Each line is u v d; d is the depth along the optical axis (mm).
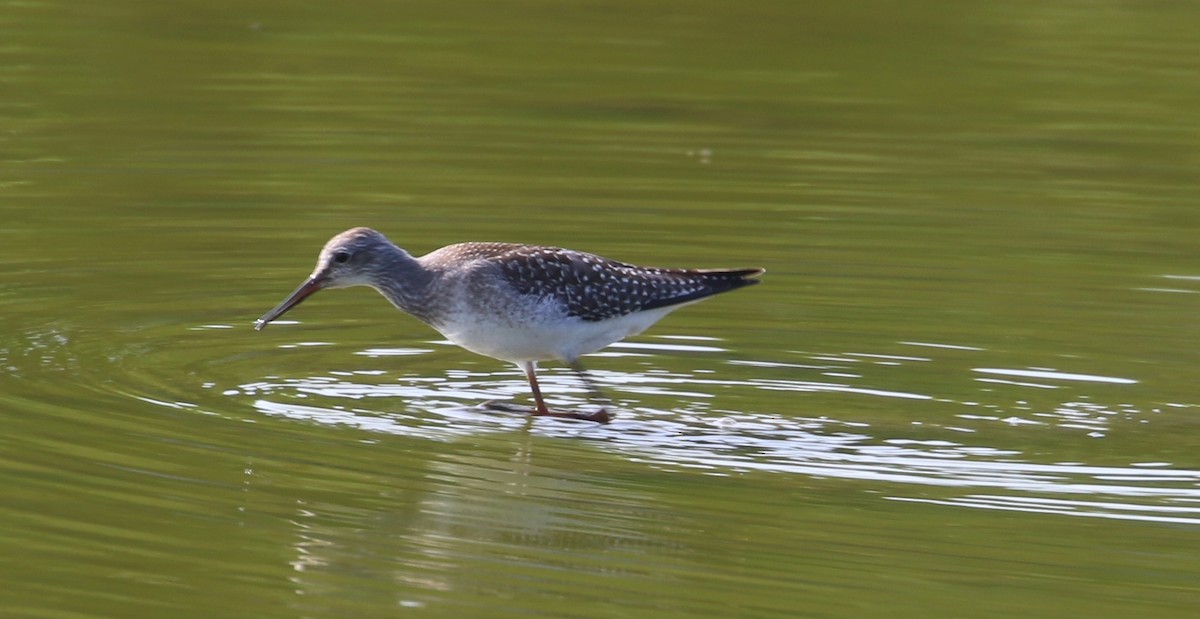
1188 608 9602
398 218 18281
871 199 19453
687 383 14172
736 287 14008
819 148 21297
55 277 16203
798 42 25984
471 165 20219
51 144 20422
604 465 11969
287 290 16312
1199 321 15820
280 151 20500
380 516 10727
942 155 21172
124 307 15469
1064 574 10086
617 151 20938
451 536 10438
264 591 9508
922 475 11922
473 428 12773
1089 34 26672
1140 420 13266
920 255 17641
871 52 25516
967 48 25844
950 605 9586
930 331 15484
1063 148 21609
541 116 22203
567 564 10062
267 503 10836
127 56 24047
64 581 9539
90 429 12086
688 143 21344
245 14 26531
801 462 12156
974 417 13305
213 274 16609
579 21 26891
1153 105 23359
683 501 11219
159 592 9453
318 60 24344
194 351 14336
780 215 18766
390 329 15547
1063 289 16688
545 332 13289
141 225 17938
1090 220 18906
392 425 12711
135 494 10852
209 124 21438
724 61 24891
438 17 26828
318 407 13039
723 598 9609
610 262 13672
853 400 13711
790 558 10242
